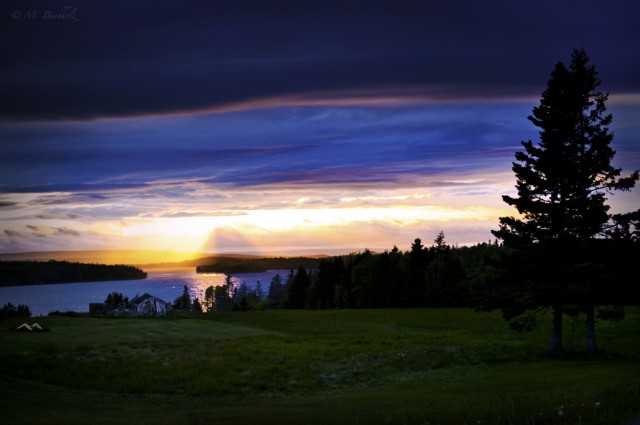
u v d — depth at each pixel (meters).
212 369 37.06
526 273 42.97
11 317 69.06
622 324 59.78
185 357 41.25
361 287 118.56
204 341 50.03
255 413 23.64
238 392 31.97
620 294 40.03
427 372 37.59
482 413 19.08
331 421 20.06
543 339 53.19
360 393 31.14
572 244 41.72
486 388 28.55
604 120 42.75
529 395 23.11
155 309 89.56
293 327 68.12
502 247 120.12
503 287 45.00
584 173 41.69
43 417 22.88
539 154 42.62
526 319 45.06
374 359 41.72
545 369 34.56
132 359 39.78
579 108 42.22
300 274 140.88
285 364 39.38
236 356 41.97
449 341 51.34
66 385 32.22
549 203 42.88
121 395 30.69
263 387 33.19
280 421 20.80
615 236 41.41
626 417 16.00
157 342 48.00
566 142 42.97
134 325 63.41
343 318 78.06
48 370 35.03
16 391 29.62
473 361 41.22
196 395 31.17
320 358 41.78
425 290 111.06
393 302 110.50
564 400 19.89
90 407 26.47
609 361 37.66
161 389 32.00
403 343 49.81
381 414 21.03
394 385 33.56
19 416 22.92
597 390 21.80
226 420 21.72
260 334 59.97
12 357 37.81
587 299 40.59
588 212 40.81
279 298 190.38
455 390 29.03
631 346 46.88
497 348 46.94
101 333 54.62
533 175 42.75
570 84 42.12
